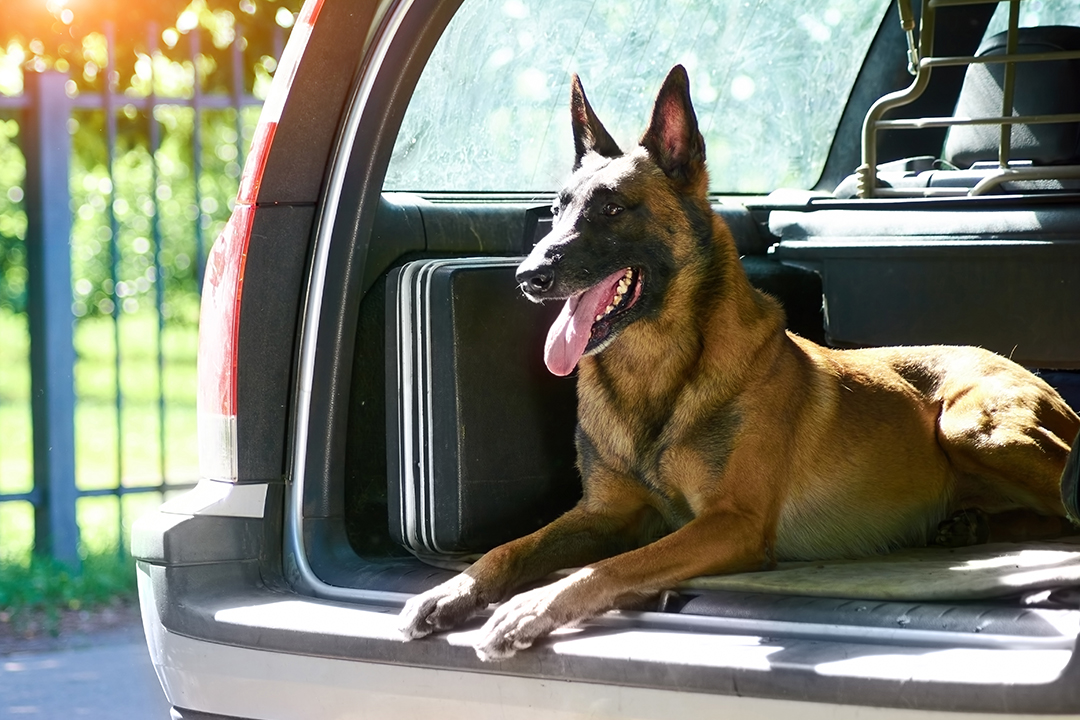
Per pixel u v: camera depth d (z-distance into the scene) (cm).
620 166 334
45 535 725
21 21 718
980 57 360
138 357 1239
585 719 241
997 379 370
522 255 378
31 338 719
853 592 259
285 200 303
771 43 429
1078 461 226
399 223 351
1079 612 227
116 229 717
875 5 437
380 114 306
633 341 332
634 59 407
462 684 253
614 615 266
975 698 205
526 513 334
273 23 736
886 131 461
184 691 289
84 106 714
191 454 977
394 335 325
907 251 376
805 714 219
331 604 285
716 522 308
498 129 388
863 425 354
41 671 577
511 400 328
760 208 429
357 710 265
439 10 304
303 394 304
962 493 383
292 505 304
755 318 335
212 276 309
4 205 971
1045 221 353
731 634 251
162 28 730
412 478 322
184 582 291
